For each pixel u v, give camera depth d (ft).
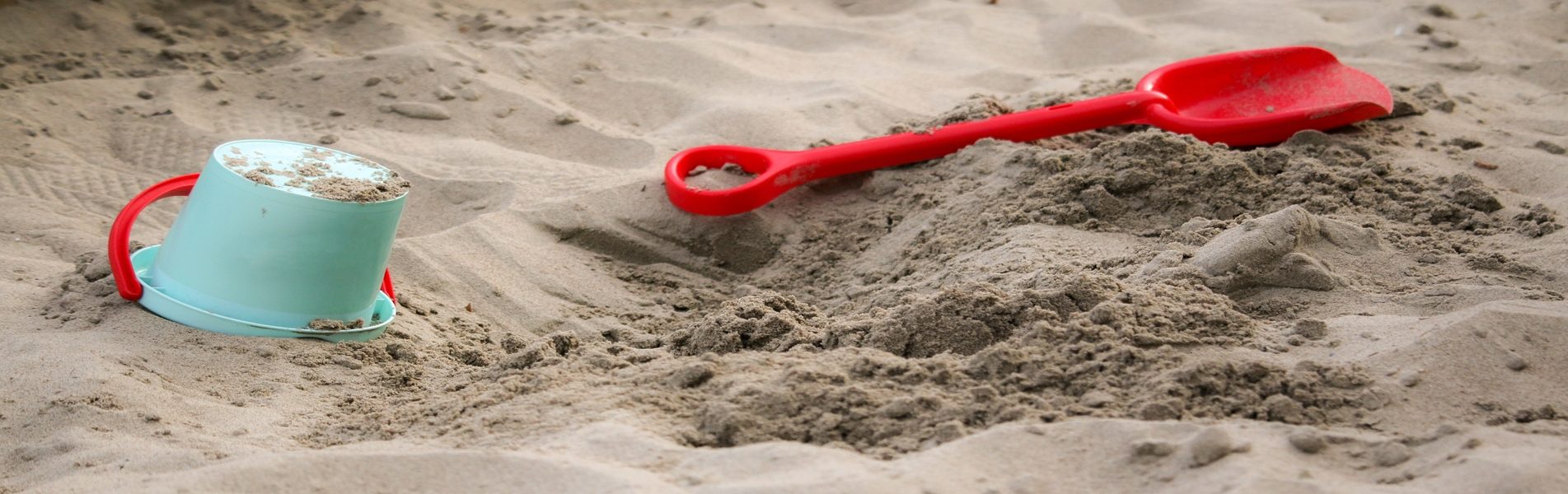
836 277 11.87
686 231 12.70
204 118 15.21
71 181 13.26
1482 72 17.17
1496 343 7.06
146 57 17.06
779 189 12.78
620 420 6.68
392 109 15.65
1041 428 6.18
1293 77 14.82
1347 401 6.64
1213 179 11.33
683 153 13.24
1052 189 11.57
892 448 6.31
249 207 8.86
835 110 15.87
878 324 8.20
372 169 9.70
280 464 6.10
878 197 13.12
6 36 17.02
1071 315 7.86
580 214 12.70
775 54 18.56
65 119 14.82
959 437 6.30
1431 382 6.73
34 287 10.09
